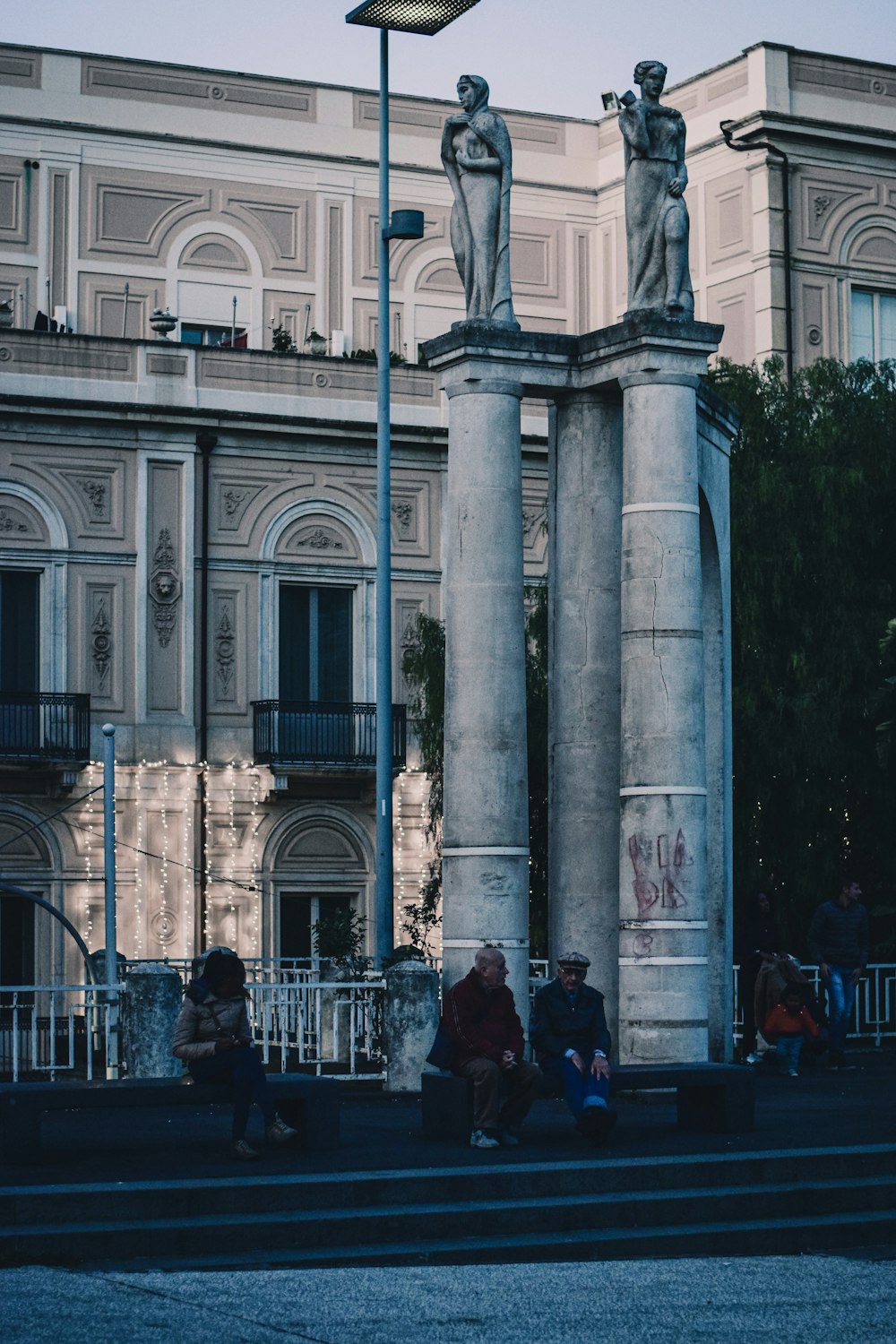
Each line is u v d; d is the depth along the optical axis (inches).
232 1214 568.7
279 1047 1035.9
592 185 2092.8
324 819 1738.4
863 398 1445.6
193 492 1695.4
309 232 1991.9
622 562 868.6
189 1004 645.3
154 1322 450.0
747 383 1439.5
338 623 1753.2
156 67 1947.6
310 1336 441.4
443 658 1568.7
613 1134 709.9
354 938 1312.7
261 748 1701.5
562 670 907.4
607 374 880.9
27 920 1647.4
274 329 1886.1
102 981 1237.1
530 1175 607.5
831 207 1879.9
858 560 1385.3
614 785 896.9
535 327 2054.6
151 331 1920.5
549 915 914.7
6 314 1818.4
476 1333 447.8
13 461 1648.6
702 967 847.7
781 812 1333.7
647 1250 573.3
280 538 1727.4
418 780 1749.5
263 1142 677.3
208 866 1691.7
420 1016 861.8
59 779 1643.7
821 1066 1035.9
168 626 1688.0
